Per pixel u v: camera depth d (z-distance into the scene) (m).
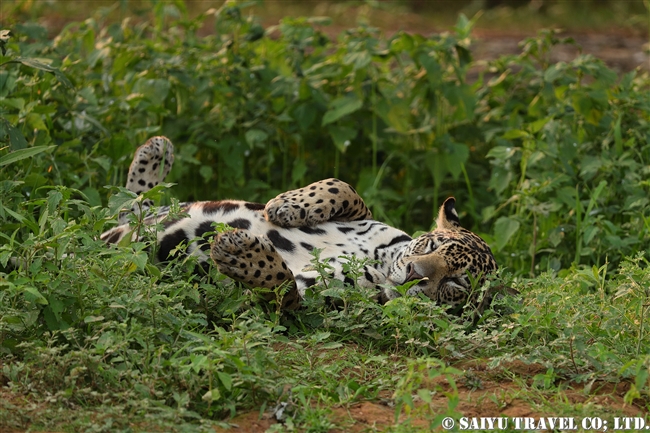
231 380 9.62
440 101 21.94
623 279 14.48
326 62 21.97
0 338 10.54
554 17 52.59
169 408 9.45
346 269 12.69
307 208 14.29
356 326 12.02
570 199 18.14
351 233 14.53
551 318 12.11
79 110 18.73
